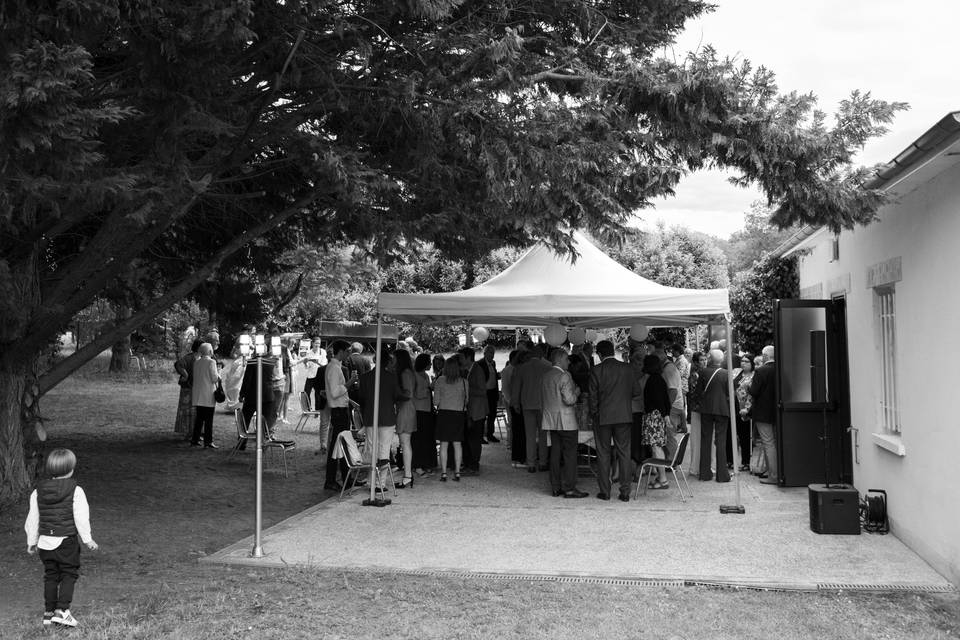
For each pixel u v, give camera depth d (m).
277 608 6.22
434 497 10.75
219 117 7.52
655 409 10.91
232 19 5.98
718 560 7.64
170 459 13.80
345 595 6.59
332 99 7.89
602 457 10.59
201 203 10.54
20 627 5.82
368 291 34.59
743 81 7.86
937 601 6.47
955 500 6.79
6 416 9.82
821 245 12.16
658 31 8.65
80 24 5.49
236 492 11.38
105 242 8.73
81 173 5.38
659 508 10.02
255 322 14.63
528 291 11.13
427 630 5.73
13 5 5.00
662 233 35.25
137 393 24.22
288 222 11.53
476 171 8.05
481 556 7.82
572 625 5.88
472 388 12.52
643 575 7.18
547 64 7.98
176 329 34.69
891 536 8.49
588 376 11.72
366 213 8.52
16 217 6.90
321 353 19.94
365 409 11.23
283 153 9.52
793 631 5.76
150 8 5.72
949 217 6.84
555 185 7.45
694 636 5.66
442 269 32.66
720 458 11.88
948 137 5.99
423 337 36.88
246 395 14.48
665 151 7.95
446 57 7.63
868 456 9.45
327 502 10.47
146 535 8.84
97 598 6.60
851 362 10.26
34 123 4.71
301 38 7.01
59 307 9.37
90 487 11.26
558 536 8.60
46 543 5.76
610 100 7.81
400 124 8.13
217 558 7.79
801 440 11.20
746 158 7.73
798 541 8.32
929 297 7.33
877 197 7.86
